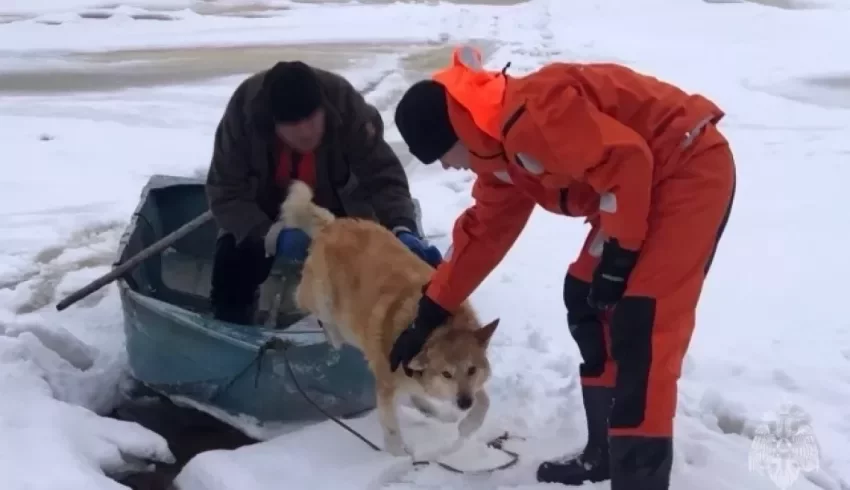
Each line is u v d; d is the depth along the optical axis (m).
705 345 4.09
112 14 13.31
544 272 4.90
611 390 2.94
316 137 3.70
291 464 3.12
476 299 4.52
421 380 3.17
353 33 11.48
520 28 11.73
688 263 2.44
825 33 11.75
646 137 2.45
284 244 3.97
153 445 3.30
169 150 6.81
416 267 3.39
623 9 13.40
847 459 3.22
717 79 9.01
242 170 3.96
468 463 3.21
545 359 3.90
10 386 3.36
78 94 8.52
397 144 7.00
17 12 13.43
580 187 2.62
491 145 2.53
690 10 13.37
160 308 3.39
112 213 5.60
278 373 3.33
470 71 2.55
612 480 2.62
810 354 4.00
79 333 4.12
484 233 2.86
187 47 10.85
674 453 3.17
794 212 5.75
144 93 8.54
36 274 4.76
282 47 10.70
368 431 3.41
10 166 6.35
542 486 3.07
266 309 4.48
